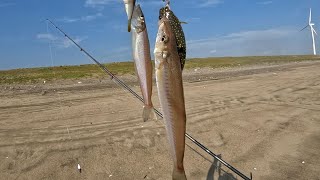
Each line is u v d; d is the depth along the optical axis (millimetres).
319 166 740
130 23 259
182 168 268
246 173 711
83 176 706
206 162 759
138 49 259
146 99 264
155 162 762
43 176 706
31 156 793
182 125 258
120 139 888
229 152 816
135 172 721
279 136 925
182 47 265
